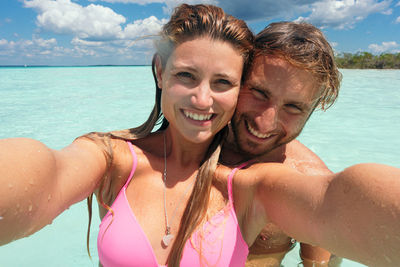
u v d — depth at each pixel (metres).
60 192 0.33
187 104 0.41
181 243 0.41
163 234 0.43
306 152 0.70
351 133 1.76
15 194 0.27
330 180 0.30
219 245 0.41
